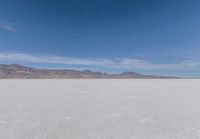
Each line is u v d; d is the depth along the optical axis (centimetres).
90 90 1666
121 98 1123
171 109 793
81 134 476
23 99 1073
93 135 469
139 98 1124
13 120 608
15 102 964
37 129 513
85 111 751
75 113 714
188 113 718
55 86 2248
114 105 886
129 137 456
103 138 449
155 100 1045
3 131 495
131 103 941
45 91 1552
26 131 496
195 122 589
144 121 603
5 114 692
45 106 855
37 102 966
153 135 470
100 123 577
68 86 2247
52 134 474
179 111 754
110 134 477
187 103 946
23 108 807
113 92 1481
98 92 1483
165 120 615
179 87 2117
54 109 788
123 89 1791
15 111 745
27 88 1892
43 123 574
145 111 754
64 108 810
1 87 2045
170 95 1279
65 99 1078
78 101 1005
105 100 1043
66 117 652
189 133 484
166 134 477
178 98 1127
